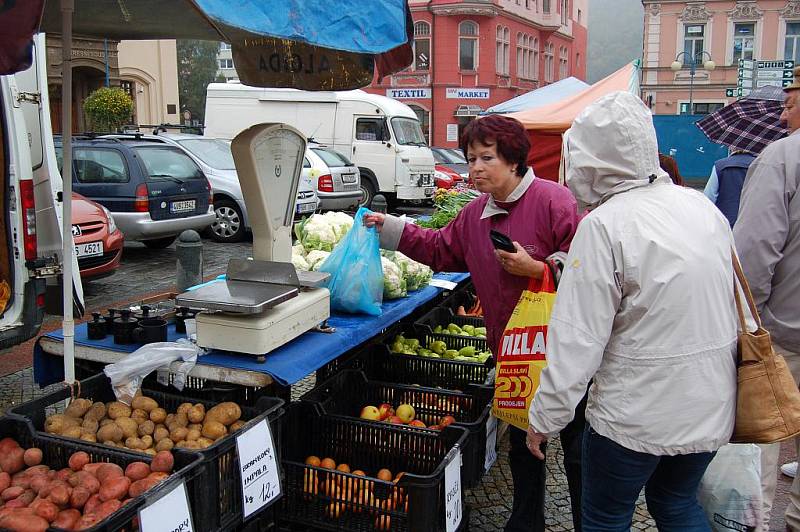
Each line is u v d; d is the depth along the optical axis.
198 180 10.25
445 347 4.20
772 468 3.10
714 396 2.08
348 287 3.38
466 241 3.10
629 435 2.10
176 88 27.25
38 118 4.83
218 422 2.55
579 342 2.07
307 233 4.08
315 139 16.56
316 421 3.14
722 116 5.47
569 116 8.32
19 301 4.54
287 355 2.82
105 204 9.40
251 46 3.57
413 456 3.01
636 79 9.12
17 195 4.47
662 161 3.78
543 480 2.99
